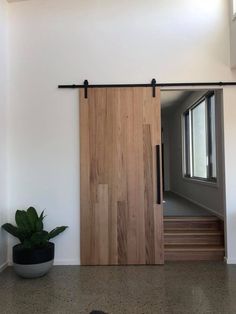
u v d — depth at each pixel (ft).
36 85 13.35
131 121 13.16
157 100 13.16
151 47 13.32
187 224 15.02
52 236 11.99
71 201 13.15
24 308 9.04
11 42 13.44
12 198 13.20
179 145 27.43
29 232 11.63
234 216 13.05
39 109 13.32
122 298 9.64
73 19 13.43
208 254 13.51
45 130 13.26
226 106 13.17
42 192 13.19
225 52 13.25
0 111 12.57
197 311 8.77
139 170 13.10
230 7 13.15
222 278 11.27
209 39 13.29
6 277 11.64
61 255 13.05
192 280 11.10
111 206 13.05
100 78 13.29
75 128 13.24
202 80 13.23
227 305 9.13
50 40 13.43
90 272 12.09
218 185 15.34
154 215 13.01
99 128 13.16
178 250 13.53
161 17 13.37
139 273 11.91
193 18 13.37
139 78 13.25
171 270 12.21
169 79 13.23
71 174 13.19
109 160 13.12
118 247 12.98
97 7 13.43
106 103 13.21
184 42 13.30
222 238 14.30
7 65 13.37
